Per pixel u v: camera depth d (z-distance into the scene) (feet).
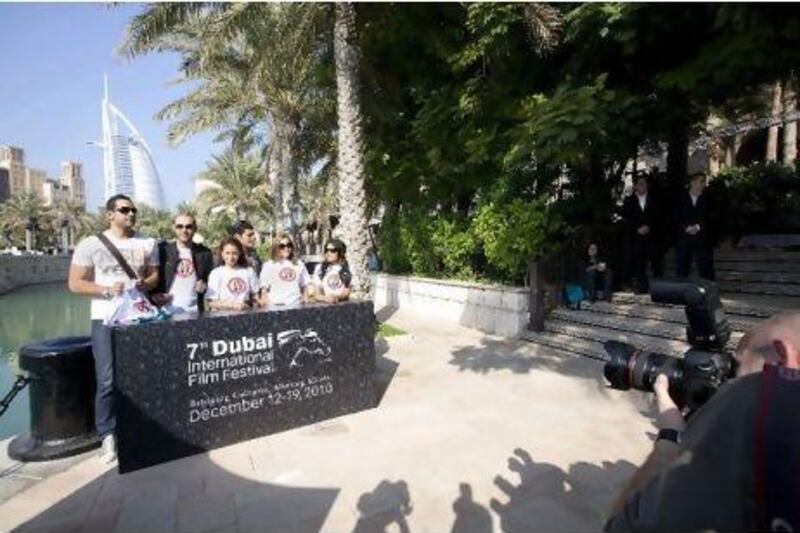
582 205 30.60
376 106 36.99
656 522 2.84
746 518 2.55
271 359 14.79
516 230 27.96
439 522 10.23
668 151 33.40
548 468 12.38
